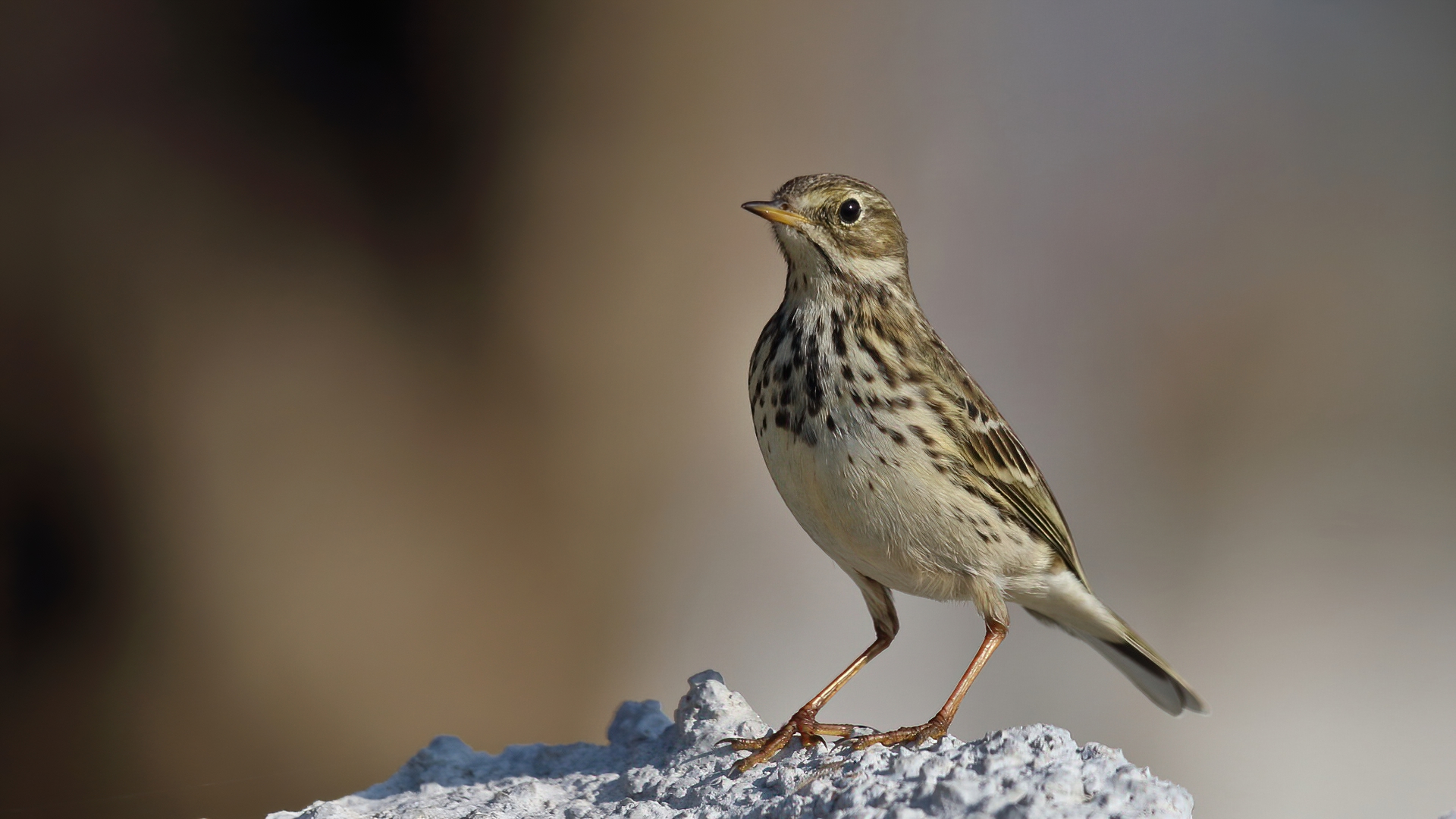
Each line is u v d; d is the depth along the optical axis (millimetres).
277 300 16281
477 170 17578
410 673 15203
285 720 14711
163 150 16266
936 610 16109
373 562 15453
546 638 15797
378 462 15914
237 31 16781
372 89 17312
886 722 15211
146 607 14867
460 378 16812
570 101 17969
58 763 14109
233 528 15242
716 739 7156
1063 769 5680
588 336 17312
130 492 15148
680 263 17766
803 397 7660
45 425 15047
